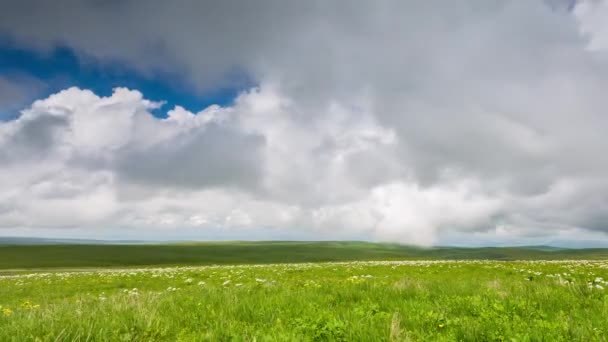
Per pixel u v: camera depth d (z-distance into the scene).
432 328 6.44
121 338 6.00
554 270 27.86
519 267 31.33
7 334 6.15
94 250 163.38
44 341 5.67
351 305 8.65
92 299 10.56
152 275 32.91
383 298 9.45
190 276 31.09
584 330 5.89
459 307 8.09
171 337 6.30
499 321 6.60
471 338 5.74
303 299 9.45
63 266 110.56
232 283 23.58
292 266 44.91
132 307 8.21
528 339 5.50
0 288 26.56
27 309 9.27
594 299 8.73
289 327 6.53
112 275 35.25
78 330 6.03
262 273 31.19
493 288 10.88
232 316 7.47
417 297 9.69
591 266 30.97
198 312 7.91
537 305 8.25
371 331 5.88
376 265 39.44
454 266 33.88
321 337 6.00
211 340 5.87
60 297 21.19
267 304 8.60
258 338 5.78
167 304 8.88
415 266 35.09
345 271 31.12
